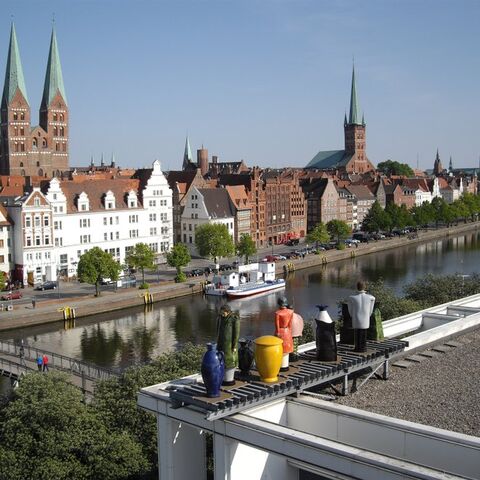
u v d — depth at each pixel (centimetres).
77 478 3638
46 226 12350
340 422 1984
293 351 2183
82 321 9819
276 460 2052
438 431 1809
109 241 13712
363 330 2270
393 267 14788
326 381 2259
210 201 16462
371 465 1625
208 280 12319
